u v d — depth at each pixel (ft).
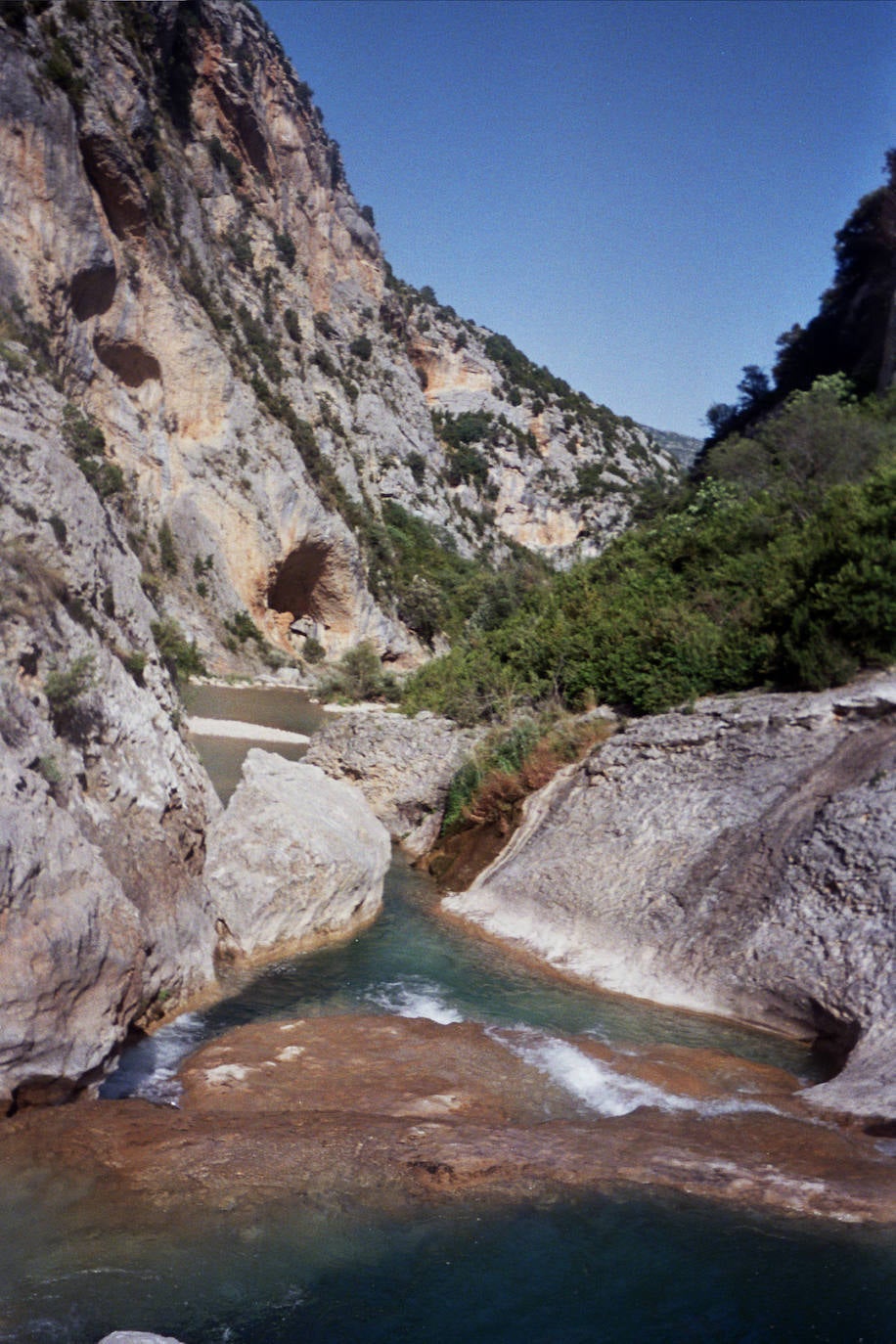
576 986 34.71
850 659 41.73
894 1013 26.94
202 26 282.56
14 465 33.14
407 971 35.35
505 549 382.01
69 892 22.88
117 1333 13.79
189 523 197.67
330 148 377.91
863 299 122.62
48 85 162.20
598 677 55.01
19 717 26.37
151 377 194.70
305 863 37.42
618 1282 16.30
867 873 31.17
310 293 327.88
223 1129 20.49
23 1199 17.44
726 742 41.70
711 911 34.91
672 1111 23.47
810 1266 16.78
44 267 159.84
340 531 232.53
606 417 521.65
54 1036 20.80
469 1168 19.17
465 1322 15.23
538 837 45.06
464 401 449.06
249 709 138.00
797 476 74.74
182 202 231.71
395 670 238.27
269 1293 15.58
